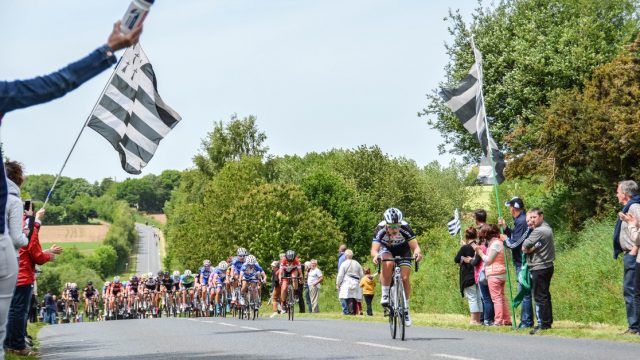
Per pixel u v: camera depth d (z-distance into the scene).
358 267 25.91
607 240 26.59
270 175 97.75
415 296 32.69
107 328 23.00
